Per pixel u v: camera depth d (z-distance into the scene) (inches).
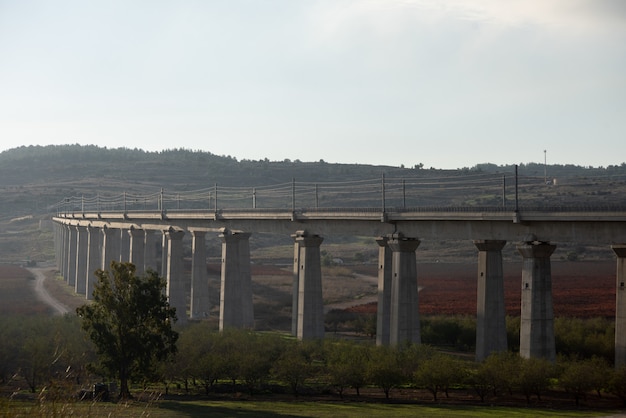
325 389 3334.2
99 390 2805.1
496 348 3619.6
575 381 2925.7
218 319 5689.0
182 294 5821.9
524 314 3307.1
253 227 5108.3
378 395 3213.6
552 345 3297.2
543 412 2716.5
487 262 3639.3
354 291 7135.8
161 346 3056.1
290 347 3722.9
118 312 3026.6
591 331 4259.4
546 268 3321.9
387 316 4136.3
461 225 3698.3
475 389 3206.2
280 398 3149.6
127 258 7849.4
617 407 2824.8
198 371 3275.1
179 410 2780.5
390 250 4160.9
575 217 3115.2
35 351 3120.1
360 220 4256.9
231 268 5236.2
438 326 4626.0
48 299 6766.7
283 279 7751.0
